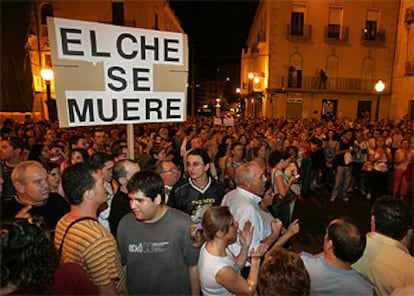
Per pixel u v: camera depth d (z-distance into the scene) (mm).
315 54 24438
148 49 2865
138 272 2092
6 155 3543
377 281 2113
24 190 2484
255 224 2600
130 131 2867
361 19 24469
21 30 7359
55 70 2516
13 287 1248
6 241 1231
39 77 17188
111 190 3143
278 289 1583
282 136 9180
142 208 1990
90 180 1968
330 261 2014
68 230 1875
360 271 2188
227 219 1974
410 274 2027
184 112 3113
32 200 2518
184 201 3139
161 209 2139
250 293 2072
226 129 11812
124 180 2711
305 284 1596
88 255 1806
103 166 3029
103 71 2699
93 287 1676
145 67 2867
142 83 2867
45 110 17547
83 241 1823
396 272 2053
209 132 9234
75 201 1952
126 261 2201
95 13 19734
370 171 6918
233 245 2654
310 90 24312
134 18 20422
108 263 1850
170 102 3023
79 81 2607
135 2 20359
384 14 24469
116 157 4102
